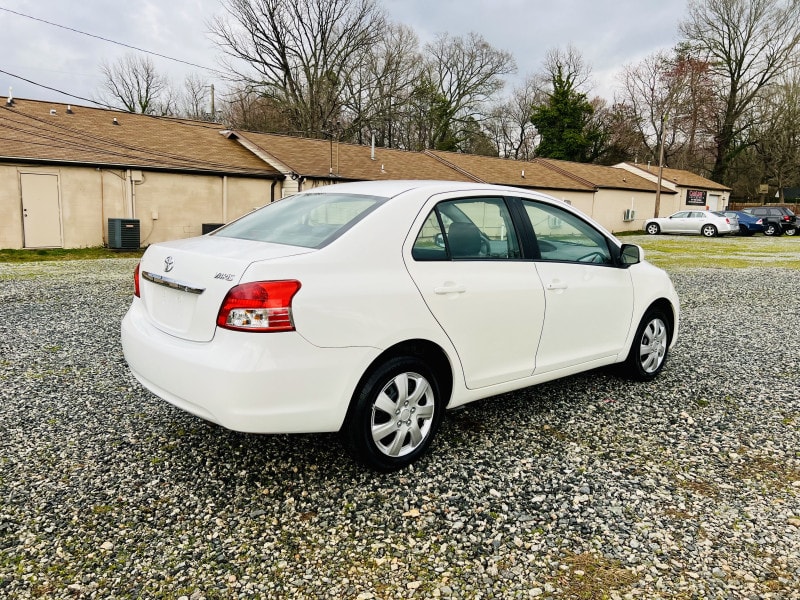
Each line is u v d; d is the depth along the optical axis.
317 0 35.62
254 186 19.33
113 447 3.09
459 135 48.94
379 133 45.41
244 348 2.35
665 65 48.50
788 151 38.62
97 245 16.12
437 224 3.00
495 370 3.20
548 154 45.00
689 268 13.31
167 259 2.78
